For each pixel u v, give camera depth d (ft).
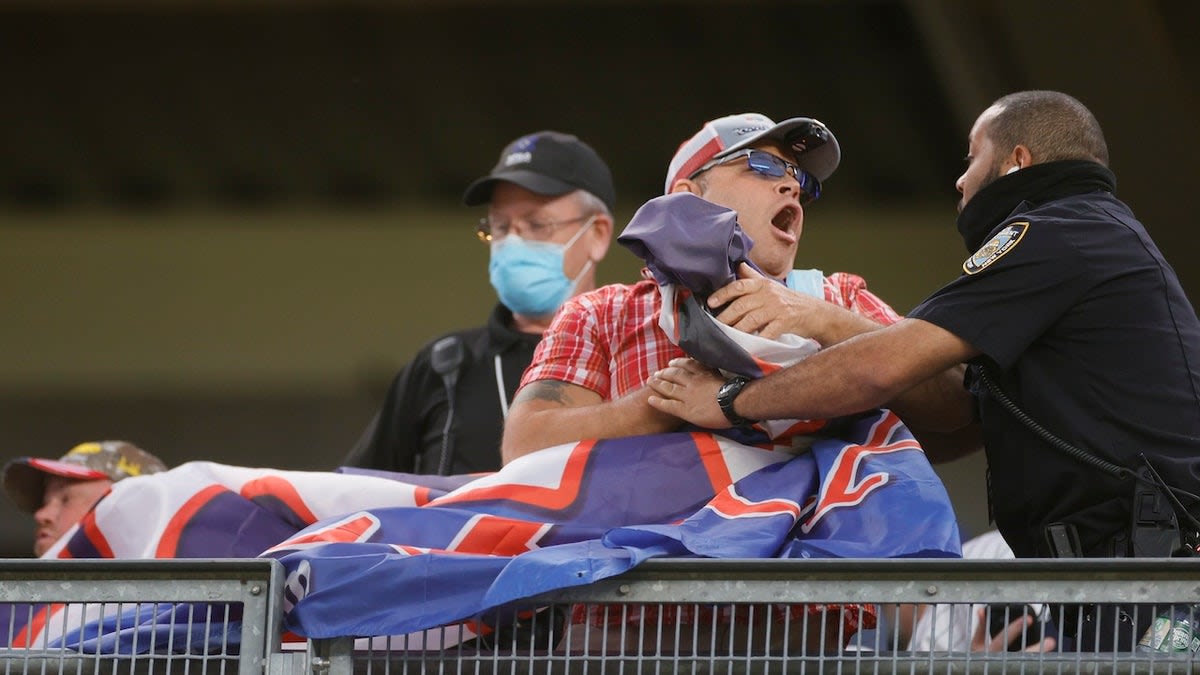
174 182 144.05
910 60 126.11
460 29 126.72
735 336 31.96
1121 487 31.17
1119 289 32.14
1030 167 34.24
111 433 142.92
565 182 49.14
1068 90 107.65
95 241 144.97
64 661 27.63
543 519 31.32
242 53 129.29
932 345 31.55
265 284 144.05
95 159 140.67
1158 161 107.86
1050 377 32.24
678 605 27.07
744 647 29.84
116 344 143.74
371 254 143.64
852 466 31.42
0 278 144.36
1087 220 32.76
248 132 137.28
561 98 133.28
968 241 35.37
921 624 44.50
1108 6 101.50
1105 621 29.99
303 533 30.22
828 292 36.04
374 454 48.62
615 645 29.94
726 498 31.17
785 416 31.89
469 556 27.91
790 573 26.68
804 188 36.19
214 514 36.04
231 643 28.58
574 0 121.80
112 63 130.00
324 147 138.92
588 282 49.60
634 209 137.90
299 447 141.79
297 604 27.55
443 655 27.50
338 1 122.21
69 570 26.81
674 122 134.31
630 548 27.73
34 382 143.43
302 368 143.02
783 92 131.34
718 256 31.91
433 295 142.82
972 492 122.83
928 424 35.68
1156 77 103.96
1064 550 31.24
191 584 26.89
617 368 34.91
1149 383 31.78
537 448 33.65
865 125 133.18
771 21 124.36
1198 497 30.99
